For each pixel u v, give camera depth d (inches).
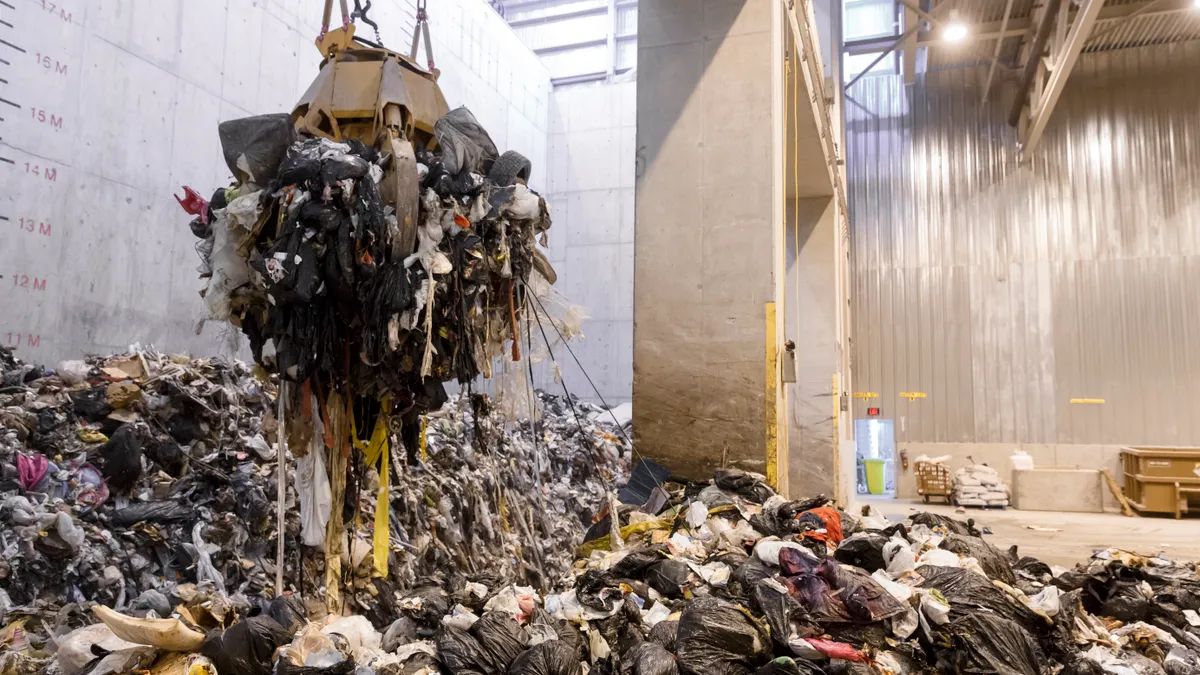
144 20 290.5
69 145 262.7
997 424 577.0
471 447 311.4
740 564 140.9
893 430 598.2
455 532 262.7
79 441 198.4
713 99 229.5
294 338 99.7
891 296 609.9
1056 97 490.9
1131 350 554.6
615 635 117.1
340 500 113.4
